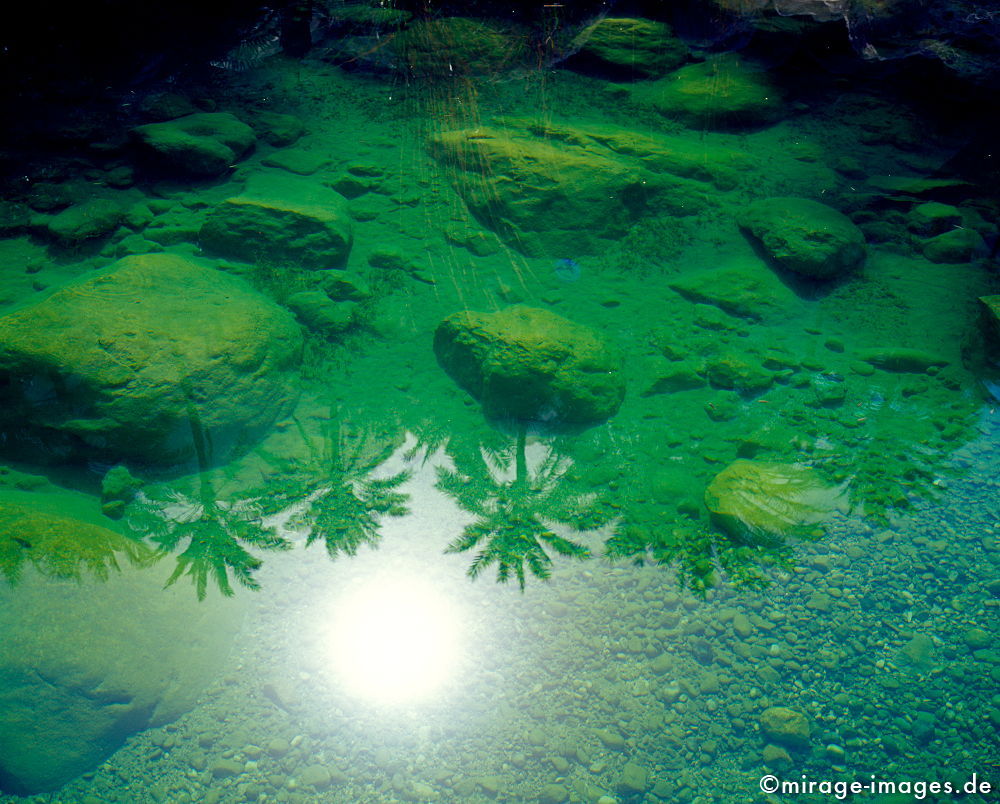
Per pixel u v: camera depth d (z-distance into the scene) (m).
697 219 5.18
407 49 6.78
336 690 3.06
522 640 3.20
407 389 4.14
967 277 4.80
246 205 4.75
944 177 5.54
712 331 4.48
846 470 3.76
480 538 3.50
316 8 7.11
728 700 3.05
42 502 3.46
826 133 6.00
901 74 6.50
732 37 6.98
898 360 4.29
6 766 2.84
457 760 2.90
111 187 5.19
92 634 3.08
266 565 3.38
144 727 2.98
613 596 3.32
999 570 3.41
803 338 4.46
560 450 3.87
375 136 5.82
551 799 2.82
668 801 2.83
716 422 4.02
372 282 4.66
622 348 4.36
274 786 2.84
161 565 3.34
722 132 6.03
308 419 3.98
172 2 6.93
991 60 6.23
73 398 3.70
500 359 4.01
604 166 5.25
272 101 6.17
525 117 6.04
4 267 4.59
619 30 6.86
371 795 2.83
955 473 3.76
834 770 2.90
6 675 2.95
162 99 6.03
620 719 3.00
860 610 3.29
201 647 3.15
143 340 3.86
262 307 4.24
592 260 4.94
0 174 5.19
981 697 3.05
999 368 4.21
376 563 3.41
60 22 6.54
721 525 3.53
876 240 5.05
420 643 3.18
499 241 4.98
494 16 7.26
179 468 3.72
